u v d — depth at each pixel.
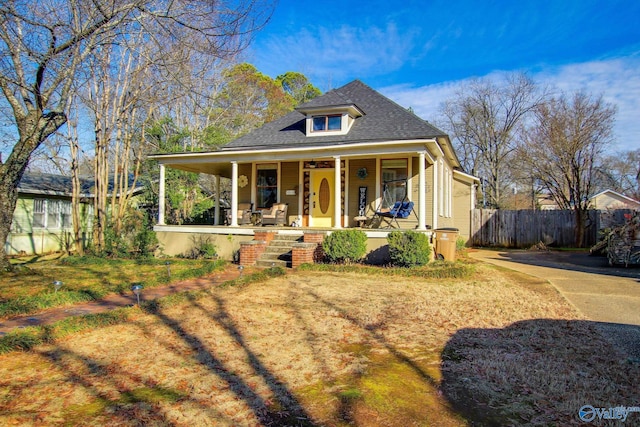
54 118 10.27
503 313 6.01
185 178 21.45
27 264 12.13
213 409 3.09
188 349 4.42
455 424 2.91
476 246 20.52
